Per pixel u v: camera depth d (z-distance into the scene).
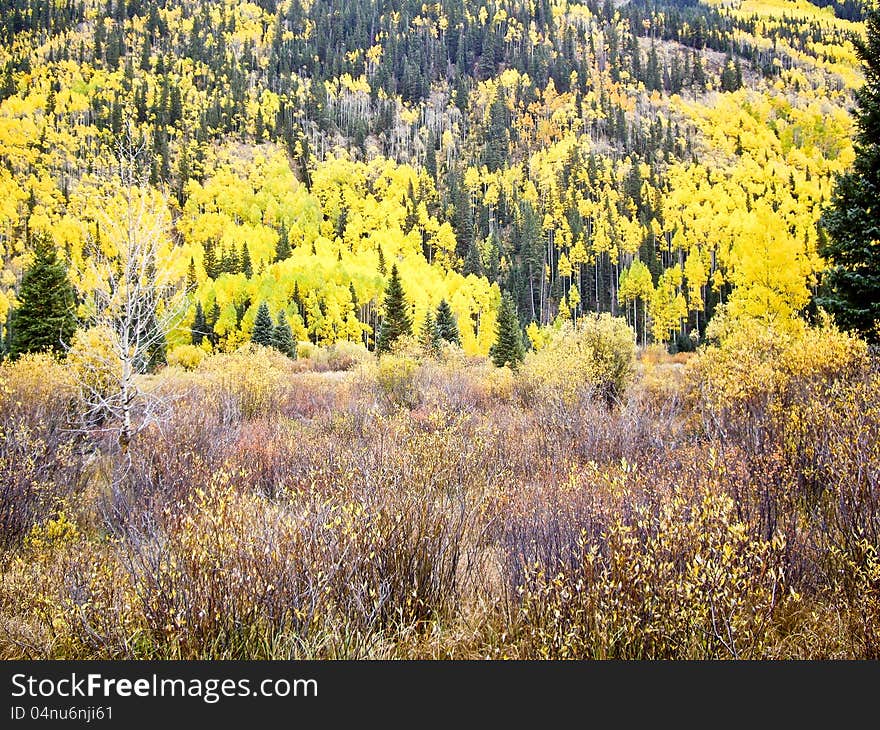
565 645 2.50
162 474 5.40
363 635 2.77
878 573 2.65
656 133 150.50
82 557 3.63
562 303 79.69
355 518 3.11
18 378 8.53
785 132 159.25
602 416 7.20
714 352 8.59
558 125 170.75
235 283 62.91
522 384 13.05
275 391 12.71
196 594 2.66
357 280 66.56
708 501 2.99
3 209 88.38
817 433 4.53
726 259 79.19
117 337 7.19
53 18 189.00
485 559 3.68
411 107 193.38
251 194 116.50
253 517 3.21
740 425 5.71
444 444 4.88
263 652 2.67
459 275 86.62
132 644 2.65
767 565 2.84
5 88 135.88
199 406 9.27
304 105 168.75
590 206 114.75
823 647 2.65
